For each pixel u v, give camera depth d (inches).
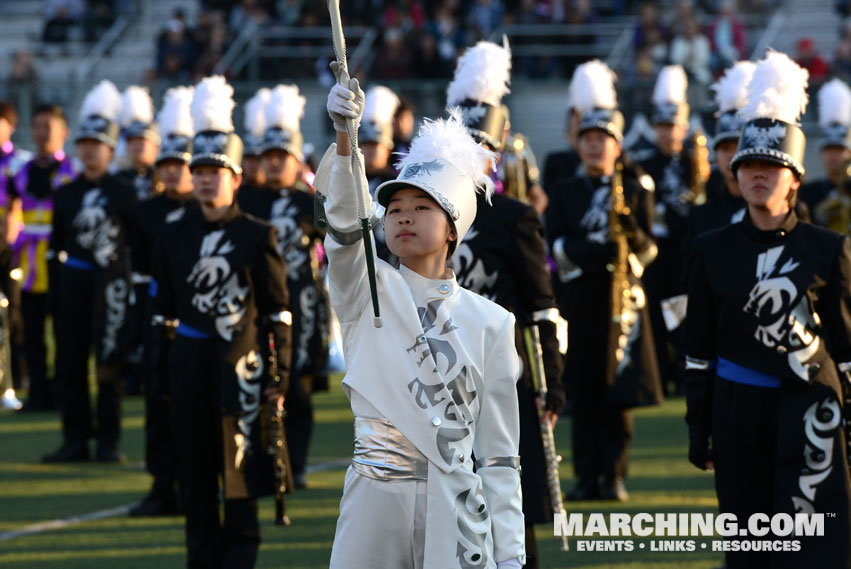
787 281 727.1
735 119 981.8
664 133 1551.4
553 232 1164.5
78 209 1336.1
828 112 1438.2
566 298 1142.3
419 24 3006.9
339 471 1282.0
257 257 871.1
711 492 1149.7
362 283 541.0
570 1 3031.5
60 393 1507.1
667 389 1720.0
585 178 1163.9
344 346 551.8
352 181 527.5
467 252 783.7
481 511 537.0
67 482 1241.4
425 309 541.0
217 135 876.0
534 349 793.6
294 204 1259.2
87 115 1363.2
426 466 529.7
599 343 1125.7
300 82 2942.9
